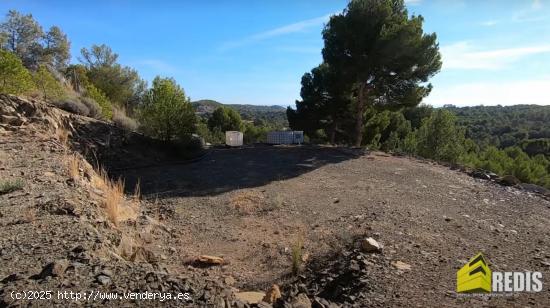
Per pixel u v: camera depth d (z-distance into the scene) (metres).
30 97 12.38
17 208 5.04
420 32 18.52
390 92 20.41
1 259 3.57
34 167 7.26
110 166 12.49
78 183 6.80
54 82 14.42
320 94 26.02
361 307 3.58
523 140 57.06
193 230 7.22
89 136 13.02
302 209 8.45
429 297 3.80
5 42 19.86
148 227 6.70
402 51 17.69
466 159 19.41
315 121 27.77
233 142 20.92
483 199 9.10
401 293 3.88
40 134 10.17
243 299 3.78
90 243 4.16
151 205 8.87
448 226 6.71
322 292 4.32
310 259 5.56
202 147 17.70
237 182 11.51
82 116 14.20
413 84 19.86
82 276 3.27
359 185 10.62
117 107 21.97
